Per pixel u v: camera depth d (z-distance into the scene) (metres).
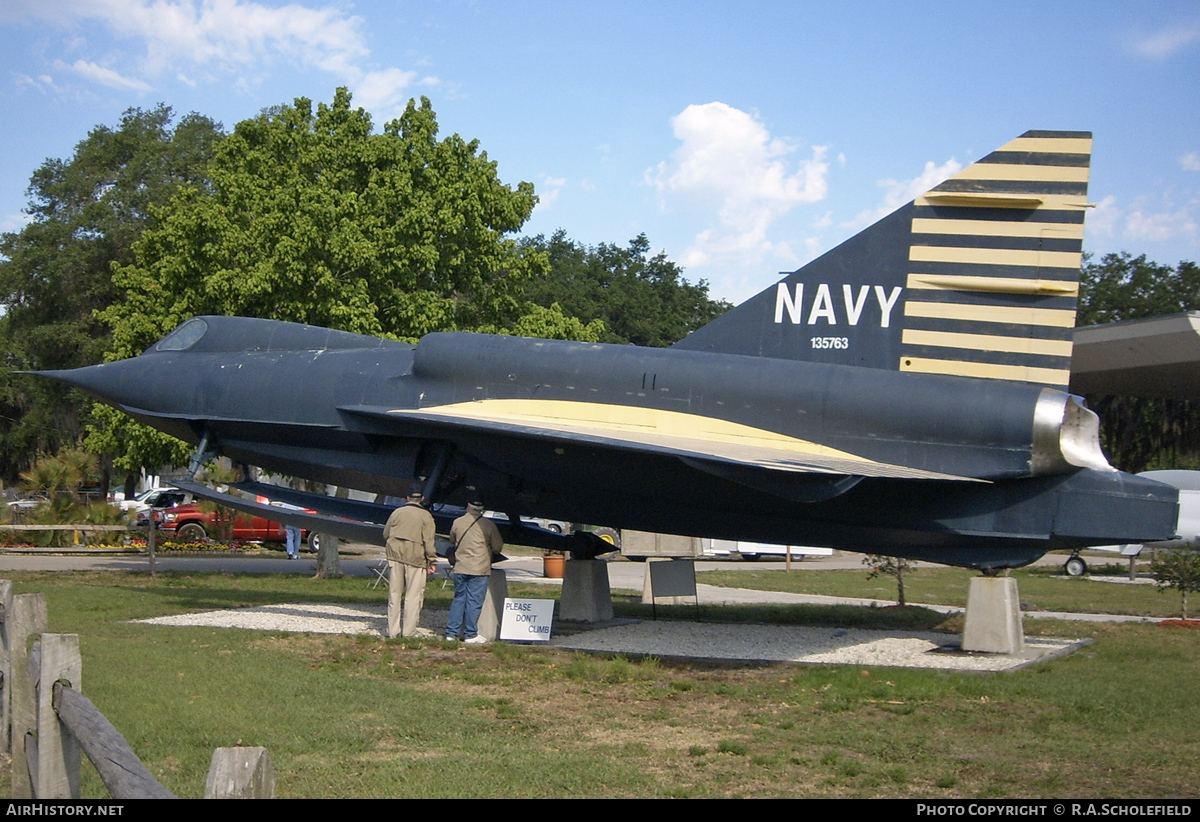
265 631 11.67
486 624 11.43
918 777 6.05
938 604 17.33
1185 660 10.20
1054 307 10.36
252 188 19.70
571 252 79.88
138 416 14.62
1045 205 10.46
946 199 10.80
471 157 21.38
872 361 10.98
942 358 10.70
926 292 10.81
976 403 10.10
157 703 7.61
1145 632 12.75
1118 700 8.05
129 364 14.73
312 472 13.85
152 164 46.94
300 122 20.86
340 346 13.93
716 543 34.88
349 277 19.61
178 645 10.77
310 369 13.27
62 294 46.00
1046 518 10.30
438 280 20.58
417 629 12.45
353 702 7.91
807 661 10.14
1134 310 57.03
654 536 21.36
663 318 66.06
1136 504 10.02
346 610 14.37
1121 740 6.91
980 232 10.67
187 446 20.06
